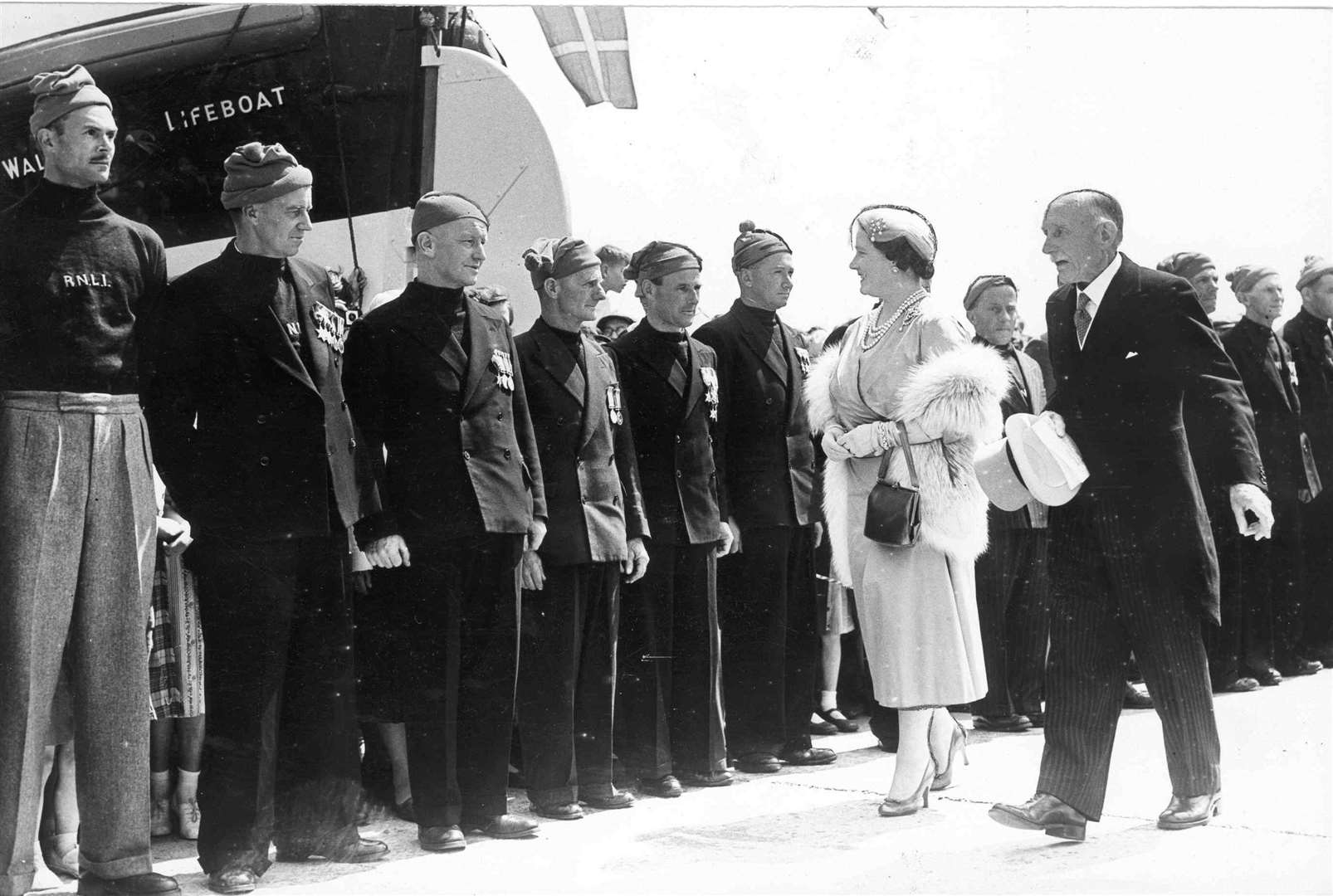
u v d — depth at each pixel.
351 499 4.35
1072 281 4.79
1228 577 7.63
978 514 4.95
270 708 4.15
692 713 5.53
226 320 4.18
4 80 5.40
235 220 4.28
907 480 4.93
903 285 5.19
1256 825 4.78
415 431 4.54
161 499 4.57
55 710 4.06
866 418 5.14
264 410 4.19
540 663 4.99
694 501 5.56
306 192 4.29
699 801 5.27
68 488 3.90
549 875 4.22
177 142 5.52
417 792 4.53
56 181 3.96
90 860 3.93
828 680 6.88
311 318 4.34
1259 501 4.88
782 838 4.67
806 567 6.07
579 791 5.18
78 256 3.95
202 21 5.51
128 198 5.48
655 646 5.48
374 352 4.55
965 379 4.85
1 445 3.87
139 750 3.98
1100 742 4.62
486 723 4.64
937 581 4.96
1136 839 4.64
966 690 4.96
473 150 5.88
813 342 7.15
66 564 3.90
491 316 4.81
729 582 5.95
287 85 5.55
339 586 4.34
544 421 5.11
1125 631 4.69
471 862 4.35
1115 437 4.65
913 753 5.02
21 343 3.89
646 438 5.59
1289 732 6.42
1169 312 4.68
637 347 5.67
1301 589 8.19
